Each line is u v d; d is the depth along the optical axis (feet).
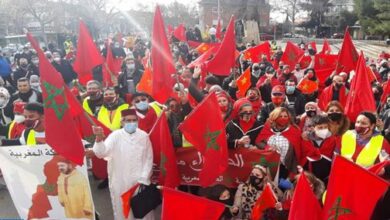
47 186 14.12
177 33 57.00
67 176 14.14
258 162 15.69
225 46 22.84
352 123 19.70
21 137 17.01
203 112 14.23
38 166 14.11
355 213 10.92
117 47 52.90
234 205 14.80
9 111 23.50
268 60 42.06
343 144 15.65
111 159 15.24
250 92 22.09
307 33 210.59
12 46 90.84
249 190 14.67
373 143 14.90
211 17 200.23
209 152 14.35
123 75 34.53
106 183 20.89
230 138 17.22
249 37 115.75
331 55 41.98
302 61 43.06
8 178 14.14
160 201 15.60
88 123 17.62
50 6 130.82
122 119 15.34
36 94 24.67
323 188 13.70
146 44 64.95
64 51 72.79
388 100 24.67
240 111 17.28
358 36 172.65
